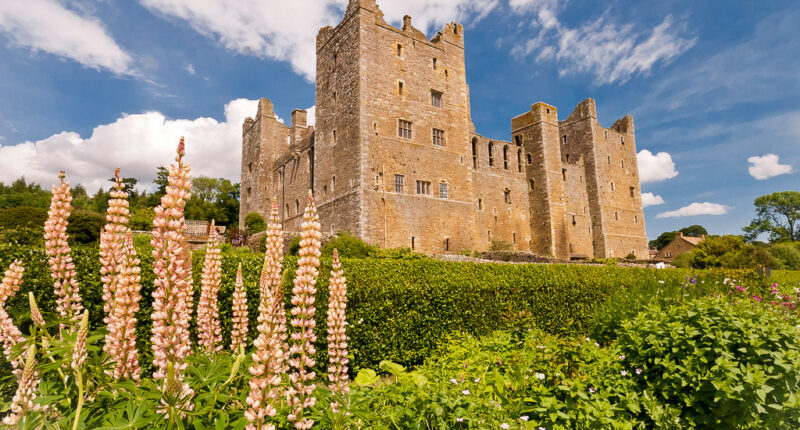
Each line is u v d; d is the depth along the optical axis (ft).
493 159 147.95
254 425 7.18
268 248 11.44
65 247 12.38
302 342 9.16
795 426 14.21
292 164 135.33
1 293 11.52
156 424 6.97
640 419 15.15
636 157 202.39
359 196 91.30
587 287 35.37
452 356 18.16
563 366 16.37
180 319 8.20
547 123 161.79
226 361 9.77
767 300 28.19
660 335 17.13
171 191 7.95
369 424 11.51
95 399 8.39
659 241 328.08
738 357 15.38
